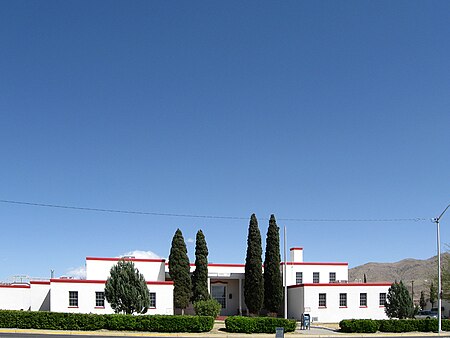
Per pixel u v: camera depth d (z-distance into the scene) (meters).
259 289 58.97
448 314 80.44
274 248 60.72
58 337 37.44
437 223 48.44
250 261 59.75
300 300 58.34
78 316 42.56
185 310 60.66
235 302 65.06
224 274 62.47
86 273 58.66
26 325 42.31
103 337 38.44
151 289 53.09
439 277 47.59
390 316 54.16
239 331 43.69
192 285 59.28
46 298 56.16
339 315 57.22
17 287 56.25
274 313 60.12
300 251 70.75
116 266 47.78
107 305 51.47
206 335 41.69
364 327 45.75
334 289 57.69
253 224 60.53
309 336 42.16
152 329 42.84
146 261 60.03
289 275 69.06
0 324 42.25
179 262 58.19
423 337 43.25
